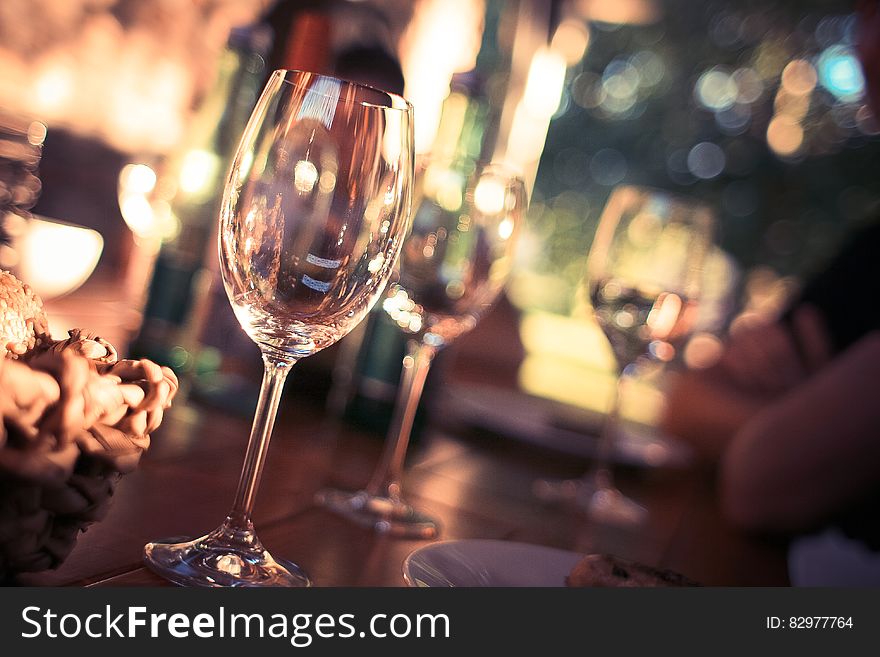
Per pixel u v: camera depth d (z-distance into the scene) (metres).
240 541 0.50
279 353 0.49
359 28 0.92
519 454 1.15
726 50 4.50
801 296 1.83
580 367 1.80
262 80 0.86
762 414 1.36
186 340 0.86
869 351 1.39
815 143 4.40
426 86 1.61
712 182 4.61
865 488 1.32
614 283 1.02
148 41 1.43
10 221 0.73
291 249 0.45
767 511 1.28
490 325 1.60
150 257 0.86
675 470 1.36
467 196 0.72
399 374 0.96
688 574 0.79
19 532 0.36
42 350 0.41
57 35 1.30
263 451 0.51
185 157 0.86
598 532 0.85
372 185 0.46
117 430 0.38
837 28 4.31
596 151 4.71
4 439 0.34
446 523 0.72
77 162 1.33
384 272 0.48
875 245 1.81
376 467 0.84
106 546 0.48
